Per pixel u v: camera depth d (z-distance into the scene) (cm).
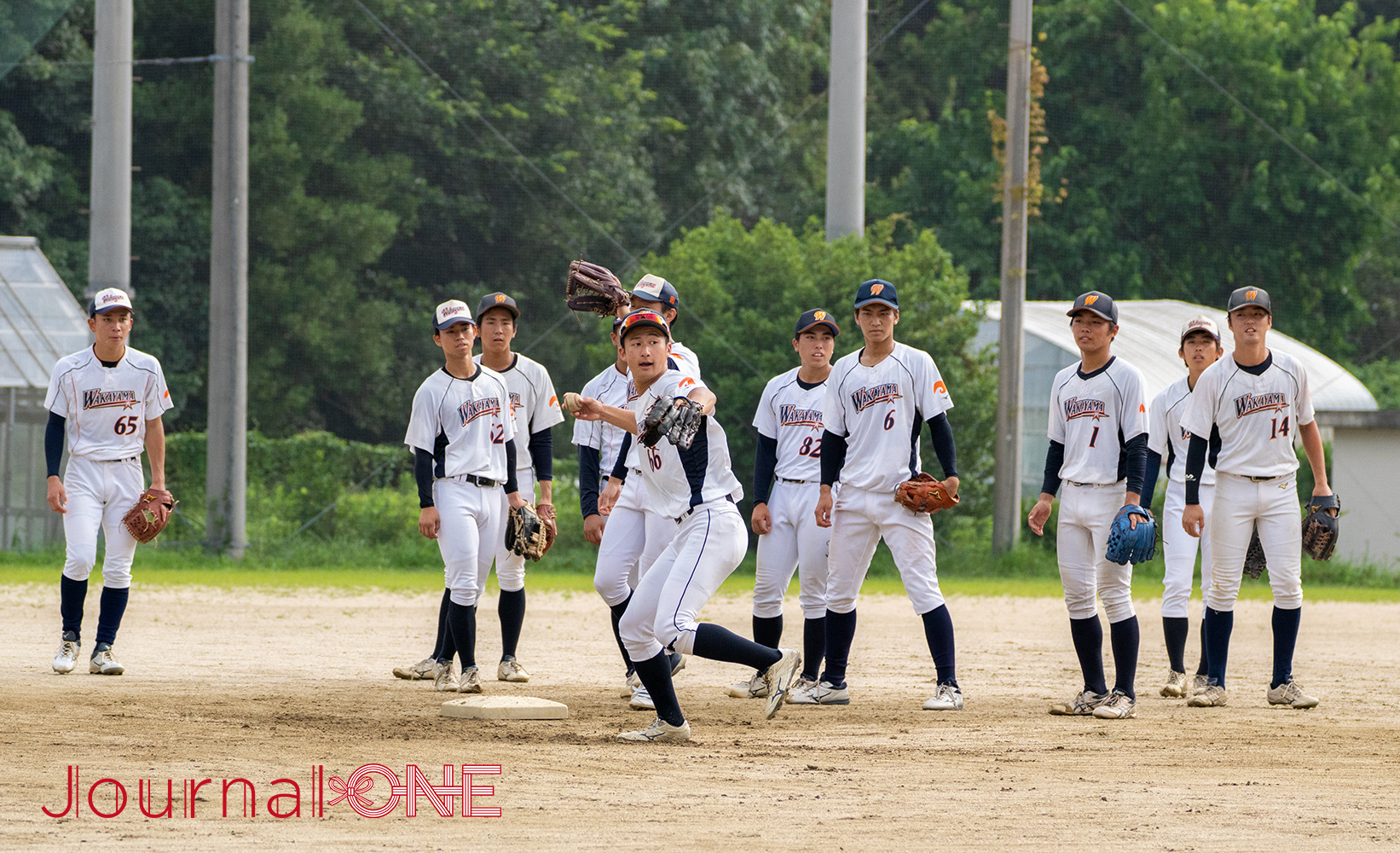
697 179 9350
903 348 2117
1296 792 1439
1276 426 2139
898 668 2614
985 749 1694
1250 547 2217
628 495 2045
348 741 1655
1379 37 10762
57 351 6178
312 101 8225
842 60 6731
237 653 2647
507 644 2330
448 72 8812
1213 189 9712
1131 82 9856
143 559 5309
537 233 8819
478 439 2167
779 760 1599
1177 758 1634
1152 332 7312
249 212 8200
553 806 1341
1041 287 9425
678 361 1831
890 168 10081
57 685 2092
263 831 1234
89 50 8212
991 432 6275
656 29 9638
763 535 2258
